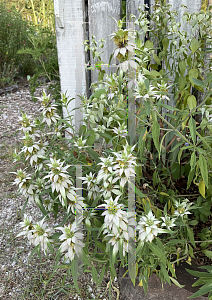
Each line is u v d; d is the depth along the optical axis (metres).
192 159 1.11
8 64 5.39
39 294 1.49
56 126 1.52
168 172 1.71
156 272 1.32
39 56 2.84
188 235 1.30
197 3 1.96
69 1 1.93
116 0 1.90
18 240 1.92
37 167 1.46
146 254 1.22
